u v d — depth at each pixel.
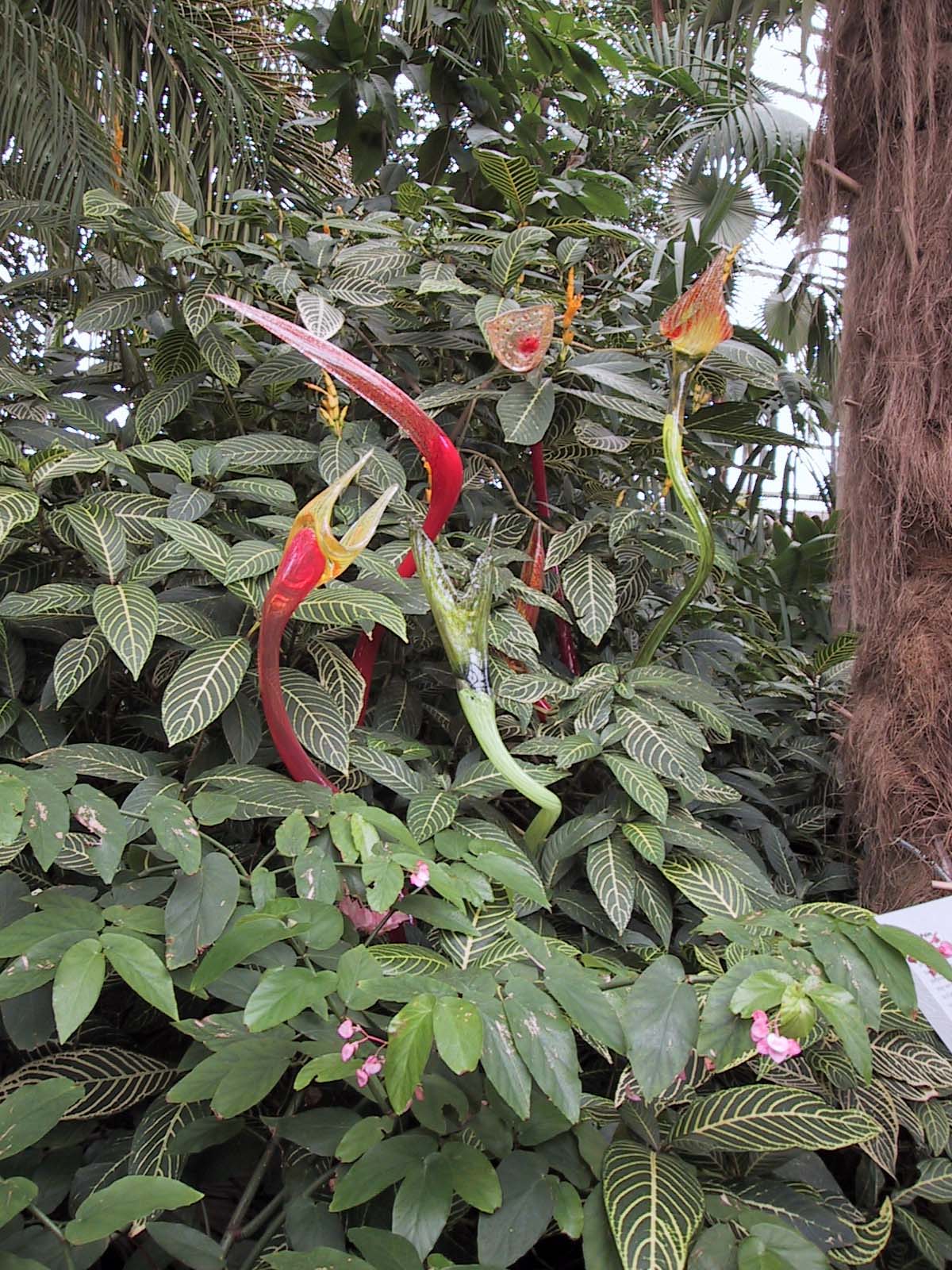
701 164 3.39
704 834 1.31
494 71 2.53
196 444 1.48
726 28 3.73
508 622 1.39
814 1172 1.01
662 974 0.84
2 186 2.41
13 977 0.79
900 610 1.44
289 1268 0.70
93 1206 0.69
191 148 2.76
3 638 1.22
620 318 1.92
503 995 0.83
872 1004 0.84
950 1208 1.08
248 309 1.13
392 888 0.85
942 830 1.36
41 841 0.87
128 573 1.23
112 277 1.85
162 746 1.47
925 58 1.39
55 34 2.35
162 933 0.89
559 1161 0.86
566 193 2.12
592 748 1.28
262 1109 1.02
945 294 1.38
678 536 1.58
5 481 1.23
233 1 2.93
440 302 1.75
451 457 1.23
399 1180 0.79
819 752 1.89
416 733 1.49
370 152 2.44
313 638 1.33
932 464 1.38
